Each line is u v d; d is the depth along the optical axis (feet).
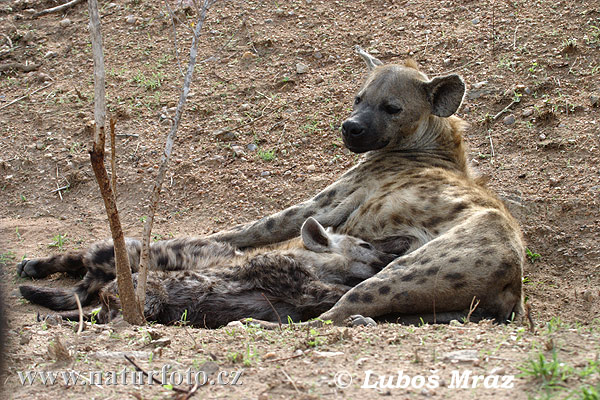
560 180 38.17
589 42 45.70
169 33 54.54
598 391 17.38
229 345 22.70
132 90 49.90
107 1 59.00
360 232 32.22
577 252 34.55
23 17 58.49
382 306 26.55
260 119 46.21
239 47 51.98
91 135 46.73
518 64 45.60
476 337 22.29
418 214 30.63
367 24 52.37
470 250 26.86
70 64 53.42
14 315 29.35
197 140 45.47
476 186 32.55
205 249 31.91
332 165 42.52
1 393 19.22
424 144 35.06
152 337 23.58
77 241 38.68
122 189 43.04
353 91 46.73
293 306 29.12
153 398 18.69
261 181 41.96
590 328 24.27
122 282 25.09
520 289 27.35
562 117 41.70
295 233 34.53
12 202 42.88
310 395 18.37
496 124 42.75
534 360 19.81
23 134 47.47
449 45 48.44
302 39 51.67
